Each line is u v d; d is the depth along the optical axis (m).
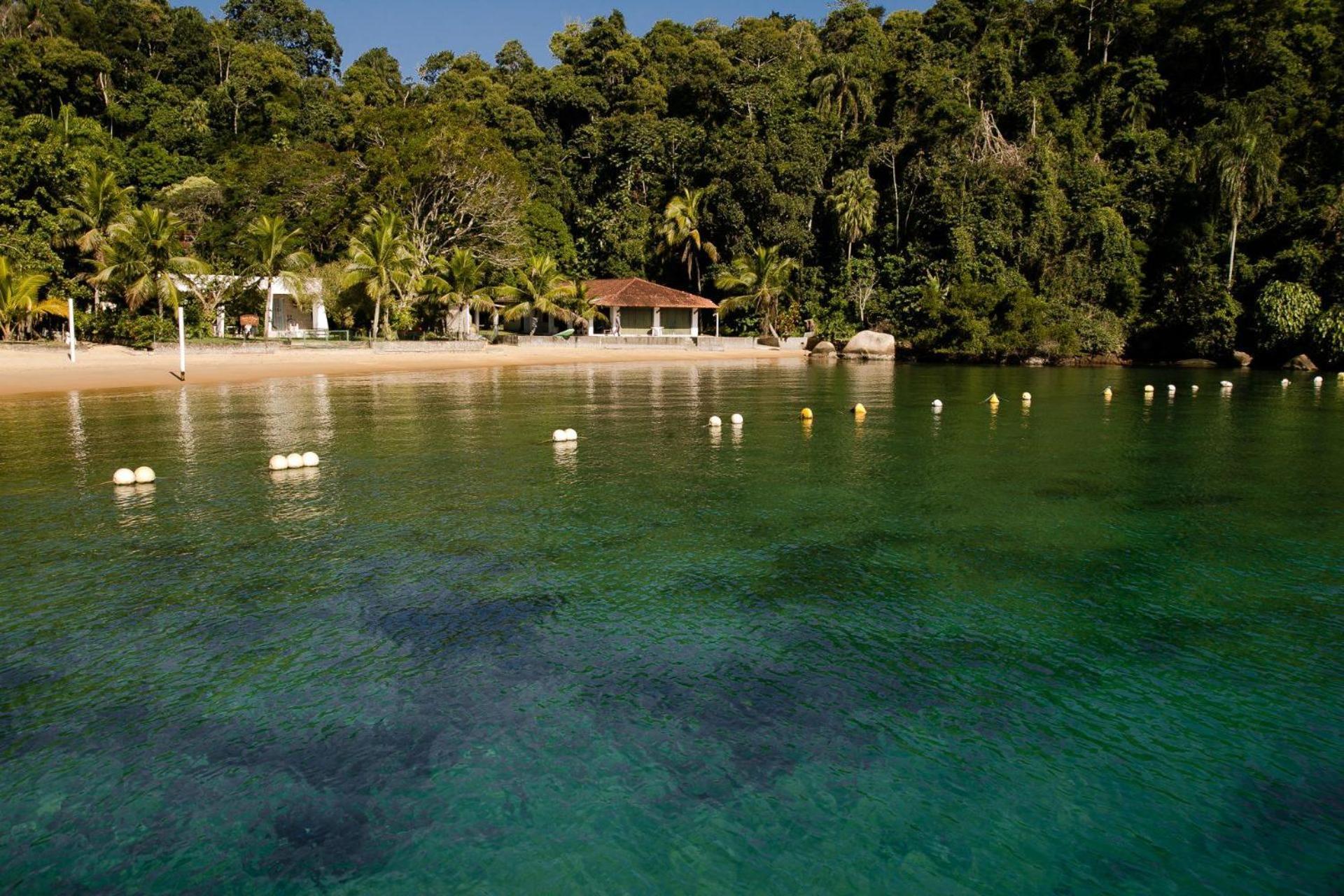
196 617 7.55
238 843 4.49
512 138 81.81
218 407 24.75
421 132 61.75
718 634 7.32
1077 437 20.00
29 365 34.78
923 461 16.28
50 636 7.09
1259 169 57.72
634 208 78.06
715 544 10.09
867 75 81.00
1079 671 6.64
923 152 72.50
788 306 74.25
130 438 18.36
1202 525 11.20
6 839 4.52
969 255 66.25
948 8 84.56
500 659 6.75
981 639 7.26
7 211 42.44
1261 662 6.83
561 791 4.98
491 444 17.84
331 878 4.21
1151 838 4.60
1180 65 72.62
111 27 80.38
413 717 5.81
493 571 8.94
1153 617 7.78
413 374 40.66
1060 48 75.00
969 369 53.12
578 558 9.45
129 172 64.62
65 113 63.31
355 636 7.16
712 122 85.69
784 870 4.30
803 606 8.01
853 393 32.34
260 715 5.83
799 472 14.87
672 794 4.95
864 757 5.37
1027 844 4.55
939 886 4.21
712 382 37.97
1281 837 4.61
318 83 86.94
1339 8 68.81
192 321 48.78
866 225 72.06
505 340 59.78
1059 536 10.59
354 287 52.69
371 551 9.65
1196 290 58.88
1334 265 55.62
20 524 10.77
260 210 58.59
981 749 5.48
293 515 11.35
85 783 5.02
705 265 76.75
